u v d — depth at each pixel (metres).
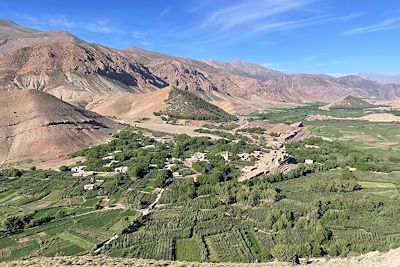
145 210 128.62
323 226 108.19
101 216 125.19
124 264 57.94
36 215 128.50
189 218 119.94
